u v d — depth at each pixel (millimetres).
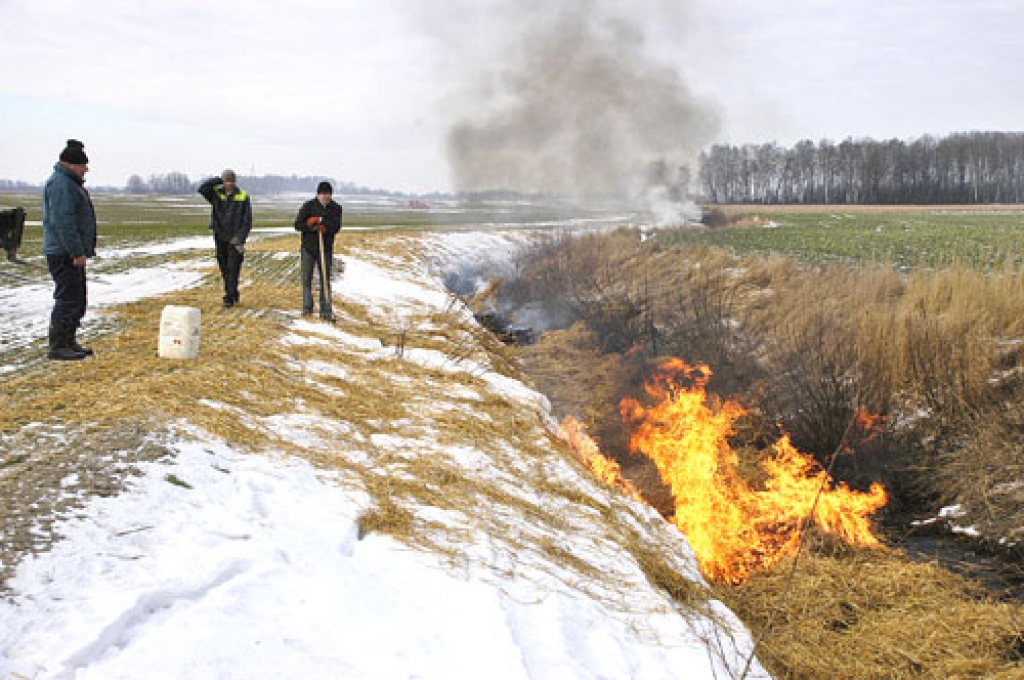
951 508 8414
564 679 3459
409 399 7742
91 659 2863
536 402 9570
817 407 10352
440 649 3426
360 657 3201
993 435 9102
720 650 4422
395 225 41938
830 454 9891
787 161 123812
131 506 4074
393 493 5148
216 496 4402
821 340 11695
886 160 123750
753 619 5906
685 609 4902
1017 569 7121
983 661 5355
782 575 6867
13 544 3514
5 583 3213
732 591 6496
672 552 6152
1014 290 12445
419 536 4535
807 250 31156
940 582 6770
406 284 17562
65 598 3195
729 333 14250
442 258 26969
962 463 8938
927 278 14227
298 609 3424
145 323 9422
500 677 3295
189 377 6613
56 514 3854
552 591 4262
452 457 6227
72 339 7305
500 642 3537
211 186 10695
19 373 6730
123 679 2777
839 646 5539
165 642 3006
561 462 7168
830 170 124250
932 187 122688
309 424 6152
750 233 41969
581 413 11383
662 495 8953
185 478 4535
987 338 11141
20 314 10062
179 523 4012
